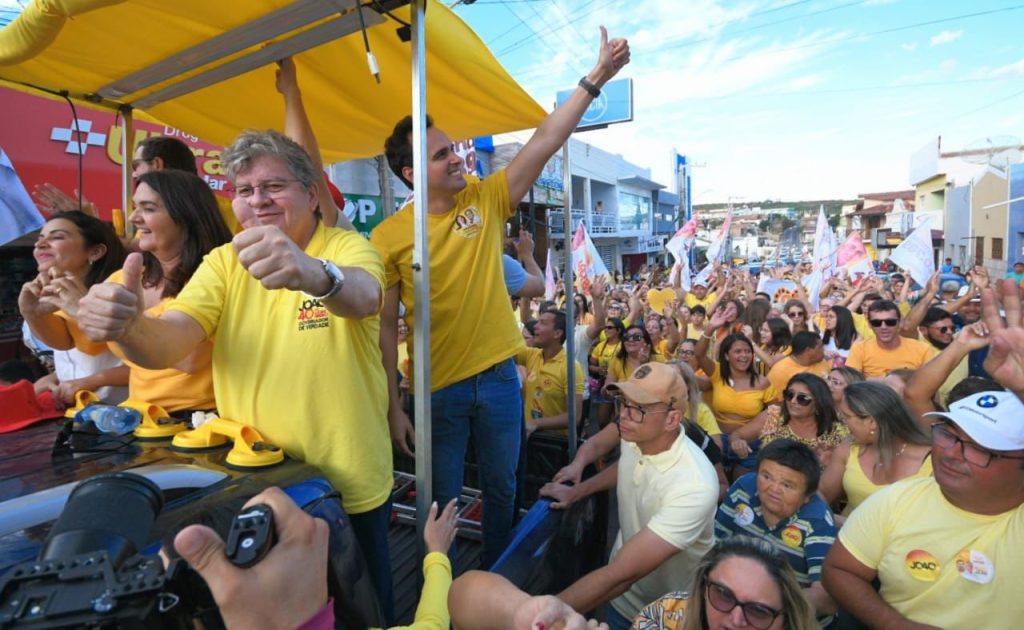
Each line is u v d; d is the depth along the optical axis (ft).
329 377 4.99
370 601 4.57
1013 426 5.85
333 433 5.02
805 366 15.94
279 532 2.78
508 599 4.89
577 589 7.18
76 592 2.25
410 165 7.67
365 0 5.43
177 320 4.80
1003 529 6.09
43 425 6.05
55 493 3.98
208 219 6.31
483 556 8.76
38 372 11.09
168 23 6.42
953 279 34.71
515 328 8.48
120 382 7.06
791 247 159.12
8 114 18.35
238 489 4.31
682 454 7.84
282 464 4.83
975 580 6.15
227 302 5.30
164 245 6.15
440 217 7.81
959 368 15.01
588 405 18.08
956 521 6.31
